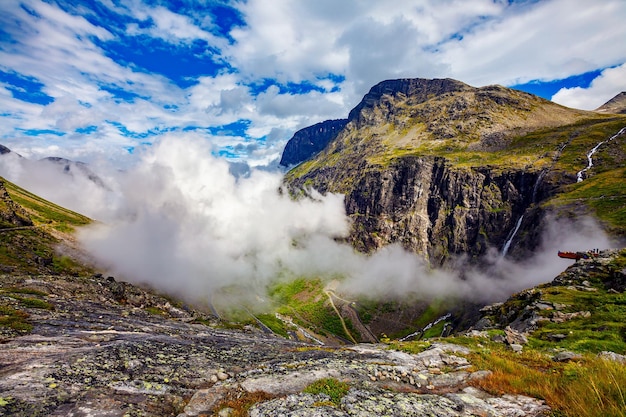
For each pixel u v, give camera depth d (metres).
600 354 19.23
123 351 17.47
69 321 24.36
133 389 13.45
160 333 25.52
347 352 21.05
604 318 32.59
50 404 11.25
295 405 11.67
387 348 22.34
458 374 16.33
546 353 23.88
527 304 47.66
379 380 15.36
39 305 27.62
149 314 36.91
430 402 12.40
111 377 14.14
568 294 42.47
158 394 13.41
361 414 11.08
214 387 14.09
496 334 29.12
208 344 22.78
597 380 11.87
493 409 11.96
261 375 15.28
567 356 20.25
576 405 11.05
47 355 15.75
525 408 11.88
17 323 20.62
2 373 13.17
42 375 13.23
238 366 17.95
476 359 18.78
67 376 13.51
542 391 13.16
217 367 17.25
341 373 15.64
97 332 21.88
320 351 21.89
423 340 26.16
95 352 16.67
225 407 12.30
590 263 51.94
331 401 12.12
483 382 14.98
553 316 36.53
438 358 19.23
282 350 23.62
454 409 11.93
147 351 18.20
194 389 14.51
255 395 13.06
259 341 28.83
